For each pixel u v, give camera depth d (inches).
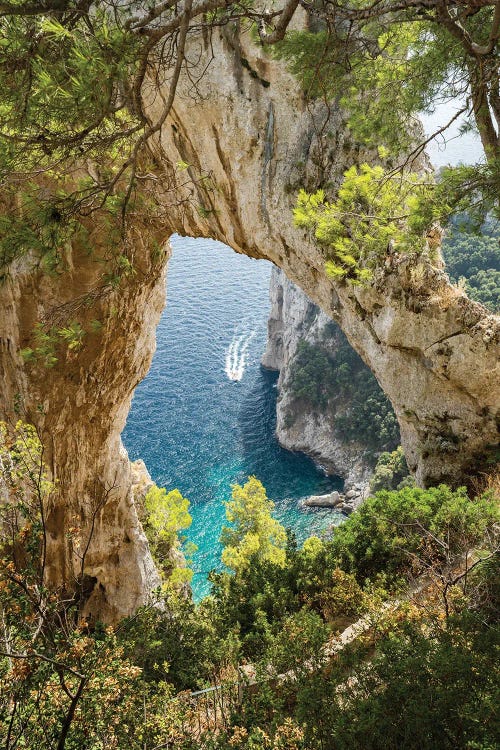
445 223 303.9
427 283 527.2
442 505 559.8
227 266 4584.2
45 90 203.2
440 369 551.8
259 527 1330.0
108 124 287.6
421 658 288.8
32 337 649.6
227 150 580.1
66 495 789.2
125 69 215.3
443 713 259.6
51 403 703.1
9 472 354.9
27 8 221.8
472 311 529.7
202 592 2128.4
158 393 3208.7
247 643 566.3
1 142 244.5
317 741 280.5
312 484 2770.7
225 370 3417.8
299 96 532.7
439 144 327.9
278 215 580.7
